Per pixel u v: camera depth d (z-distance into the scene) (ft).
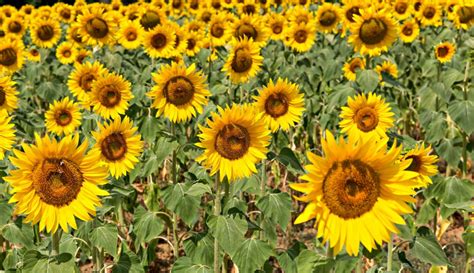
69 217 10.76
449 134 19.29
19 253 13.91
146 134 16.35
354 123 17.35
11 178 10.45
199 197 14.78
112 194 13.98
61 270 11.21
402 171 8.93
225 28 30.83
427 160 13.03
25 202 10.63
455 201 16.61
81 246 16.38
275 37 34.73
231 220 12.66
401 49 36.24
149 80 24.31
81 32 29.17
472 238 14.69
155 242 16.06
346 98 18.72
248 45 20.93
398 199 9.00
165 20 30.68
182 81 16.21
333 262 10.56
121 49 32.60
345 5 26.30
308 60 32.78
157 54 25.57
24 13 54.39
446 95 19.31
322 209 8.79
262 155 12.46
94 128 21.26
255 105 16.51
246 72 21.13
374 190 8.96
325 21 32.89
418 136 31.40
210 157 12.51
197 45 30.45
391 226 8.92
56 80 33.63
